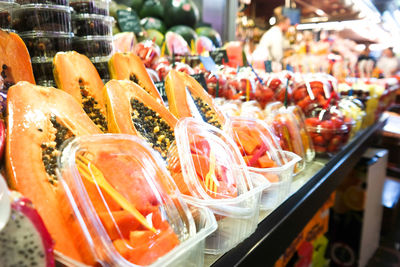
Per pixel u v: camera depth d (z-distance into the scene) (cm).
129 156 53
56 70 68
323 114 141
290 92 158
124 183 50
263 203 83
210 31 229
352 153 158
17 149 47
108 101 64
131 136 55
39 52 81
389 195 270
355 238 202
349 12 399
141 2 214
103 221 46
